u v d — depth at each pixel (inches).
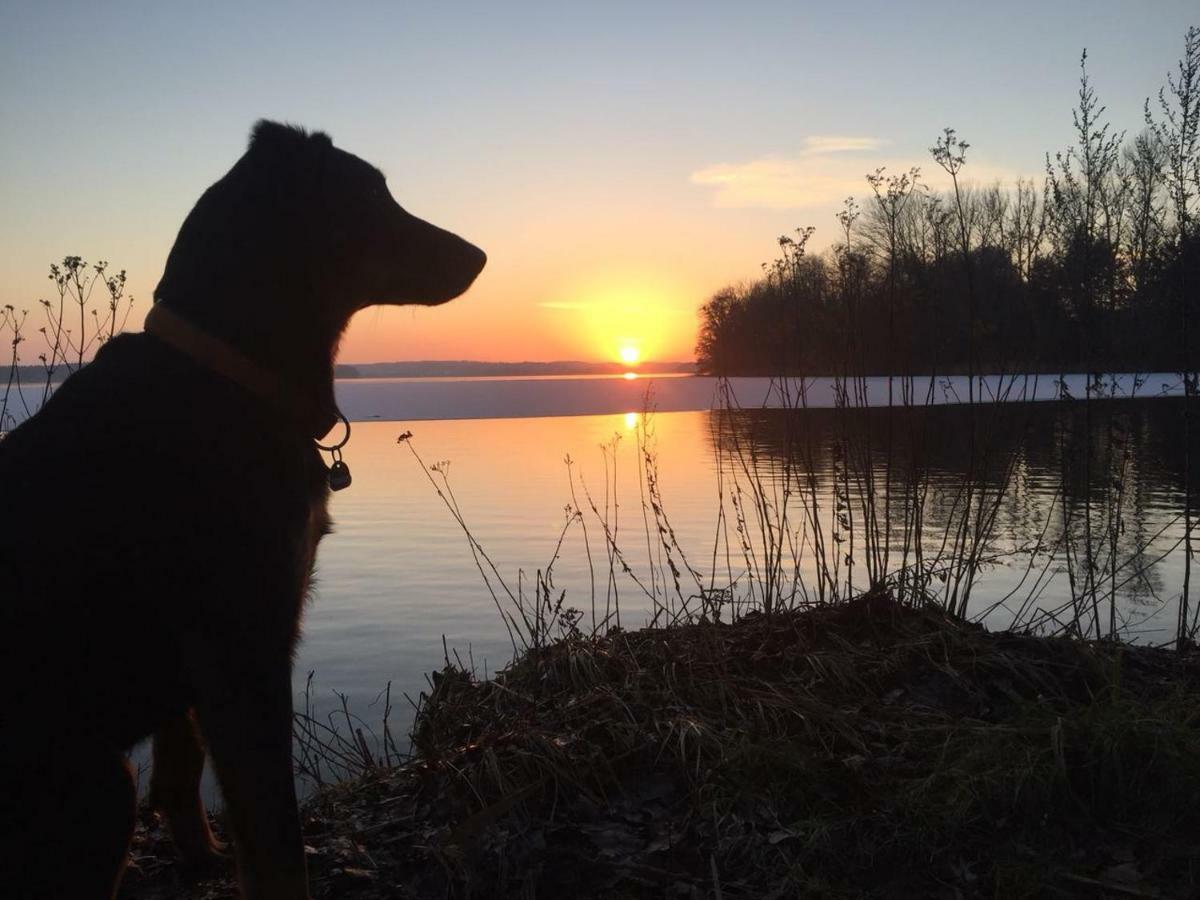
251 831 35.1
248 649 35.6
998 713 50.9
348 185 42.7
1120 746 45.0
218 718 35.2
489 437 377.4
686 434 367.2
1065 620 95.2
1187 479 65.9
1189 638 65.1
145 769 61.1
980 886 39.6
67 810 32.1
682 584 120.4
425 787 48.9
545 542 156.5
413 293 45.4
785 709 50.7
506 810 44.1
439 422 494.9
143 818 52.2
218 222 39.9
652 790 46.3
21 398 66.9
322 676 92.8
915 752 47.5
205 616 35.0
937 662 56.2
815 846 41.3
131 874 45.2
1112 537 75.3
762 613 68.7
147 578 34.0
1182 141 69.6
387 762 60.9
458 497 211.6
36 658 32.0
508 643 101.8
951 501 160.4
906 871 40.6
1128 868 40.1
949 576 69.1
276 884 35.0
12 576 32.2
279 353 39.2
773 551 85.8
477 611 115.3
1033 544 129.6
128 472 34.4
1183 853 40.7
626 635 64.0
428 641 103.4
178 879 44.7
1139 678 55.9
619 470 246.7
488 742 49.9
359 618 113.1
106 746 33.6
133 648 33.9
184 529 34.7
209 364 37.4
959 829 42.2
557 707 53.7
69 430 34.8
